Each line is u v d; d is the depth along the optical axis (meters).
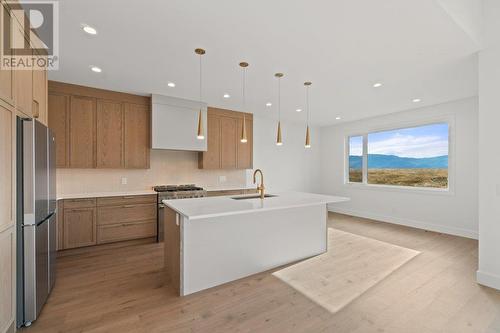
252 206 2.52
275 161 6.16
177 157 4.68
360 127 5.94
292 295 2.33
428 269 2.91
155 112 4.00
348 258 3.27
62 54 2.58
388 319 1.97
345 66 2.85
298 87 3.62
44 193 2.06
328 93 3.89
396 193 5.20
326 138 6.85
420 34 2.18
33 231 1.85
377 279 2.66
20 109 1.83
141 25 2.05
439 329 1.85
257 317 1.99
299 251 3.22
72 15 1.91
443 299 2.26
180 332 1.80
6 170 1.60
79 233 3.36
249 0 1.74
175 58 2.68
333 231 4.59
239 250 2.70
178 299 2.25
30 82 2.04
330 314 2.03
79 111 3.55
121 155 3.88
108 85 3.57
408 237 4.20
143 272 2.82
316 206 3.41
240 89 3.73
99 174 3.96
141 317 1.98
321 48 2.44
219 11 1.87
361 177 6.00
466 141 4.16
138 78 3.29
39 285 1.96
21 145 1.79
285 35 2.21
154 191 4.09
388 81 3.35
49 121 3.34
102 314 2.01
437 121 4.54
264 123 5.95
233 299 2.26
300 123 6.48
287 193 3.74
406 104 4.54
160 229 3.92
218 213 2.16
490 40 2.41
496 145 2.41
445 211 4.44
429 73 3.06
